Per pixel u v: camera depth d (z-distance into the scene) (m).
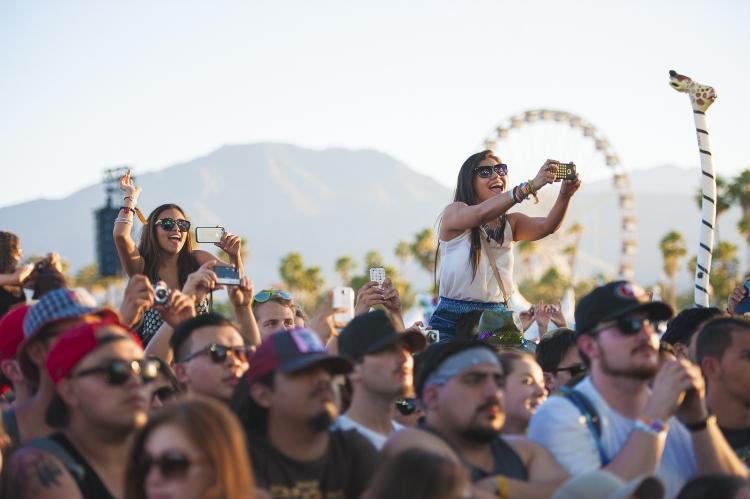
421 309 49.97
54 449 7.51
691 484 8.00
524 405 9.89
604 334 8.96
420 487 6.55
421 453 6.76
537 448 8.80
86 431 7.69
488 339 12.38
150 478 6.50
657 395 8.61
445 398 8.31
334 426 8.96
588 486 7.98
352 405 9.13
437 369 8.43
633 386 8.97
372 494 6.79
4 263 14.01
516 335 12.54
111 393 7.53
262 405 7.75
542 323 15.95
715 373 10.44
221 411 6.62
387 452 8.06
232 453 6.48
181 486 6.38
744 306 14.32
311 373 7.65
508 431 9.95
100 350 7.58
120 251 13.14
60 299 8.38
